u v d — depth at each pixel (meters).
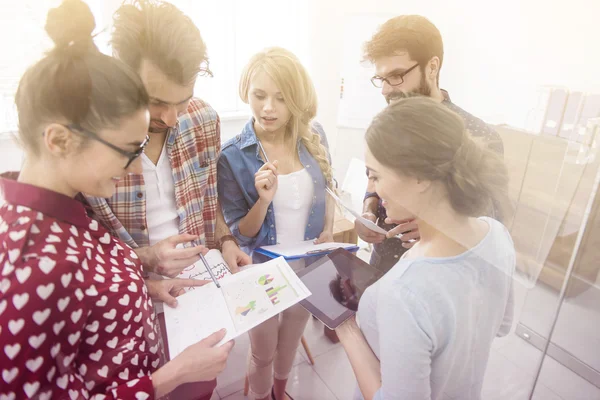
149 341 0.68
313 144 1.15
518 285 0.50
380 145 0.48
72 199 0.56
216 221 1.19
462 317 0.51
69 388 0.51
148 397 0.60
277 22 1.51
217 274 0.96
